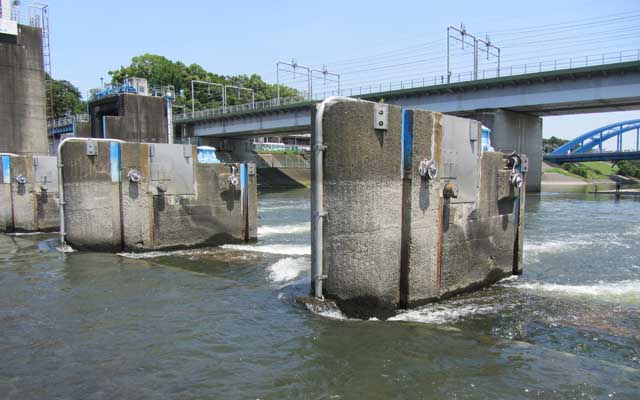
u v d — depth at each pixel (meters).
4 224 24.62
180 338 8.41
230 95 118.94
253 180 20.75
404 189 10.31
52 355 7.72
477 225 12.51
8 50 43.06
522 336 8.88
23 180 24.09
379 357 7.62
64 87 101.25
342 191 9.66
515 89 47.88
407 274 10.37
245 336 8.48
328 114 9.67
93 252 17.41
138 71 105.00
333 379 6.87
